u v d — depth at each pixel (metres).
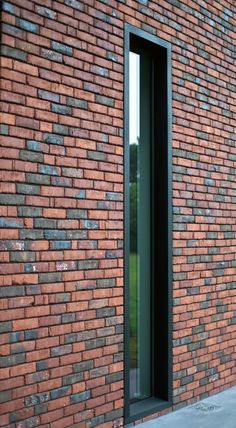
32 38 2.47
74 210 2.66
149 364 3.32
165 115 3.29
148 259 3.33
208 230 3.62
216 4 3.75
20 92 2.41
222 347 3.73
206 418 3.14
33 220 2.46
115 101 2.89
